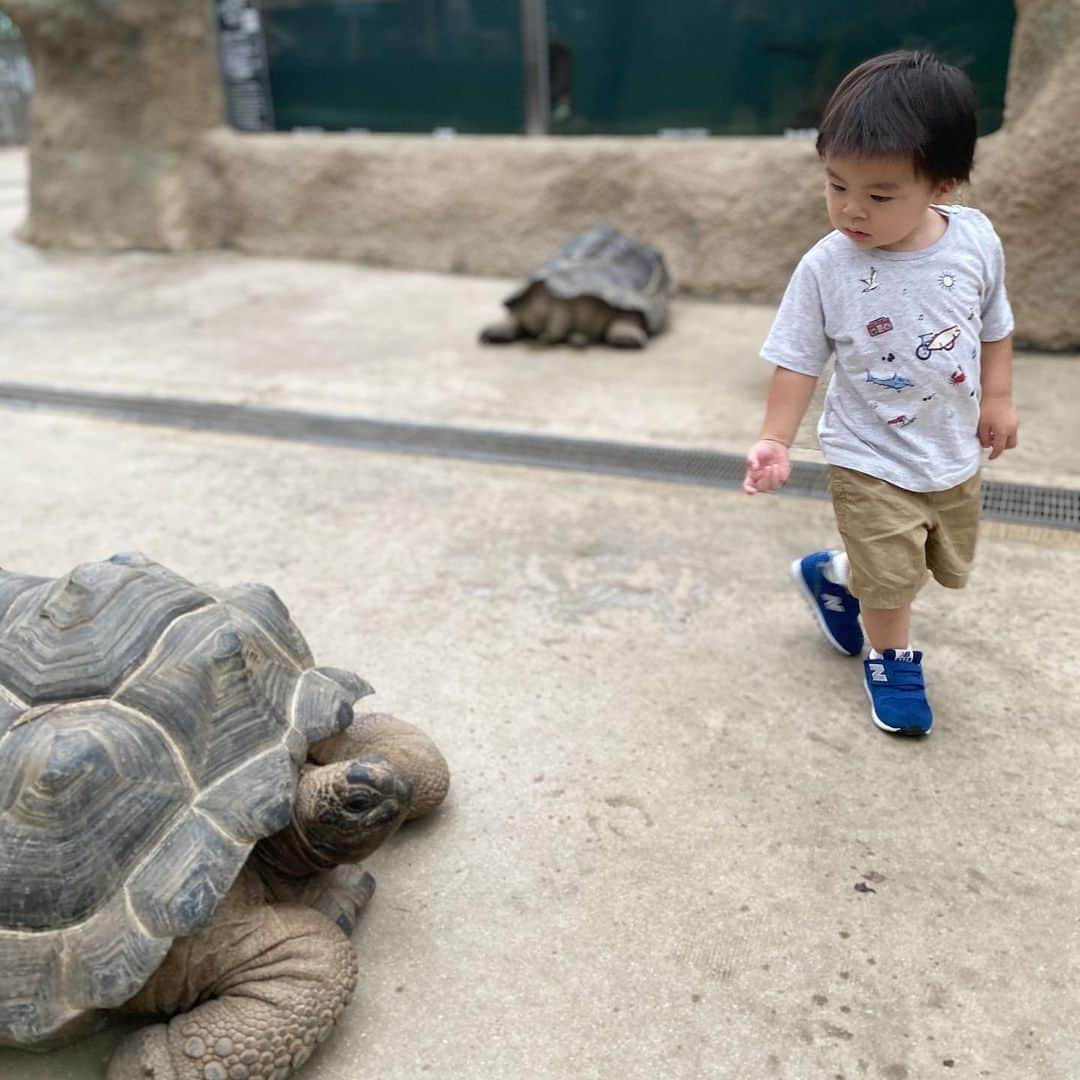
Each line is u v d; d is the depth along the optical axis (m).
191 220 7.56
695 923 1.83
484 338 5.21
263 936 1.56
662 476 3.63
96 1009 1.46
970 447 2.13
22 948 1.46
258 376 4.80
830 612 2.54
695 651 2.62
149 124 7.46
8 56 19.98
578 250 5.34
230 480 3.68
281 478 3.69
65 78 7.48
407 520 3.36
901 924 1.82
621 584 2.94
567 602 2.85
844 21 5.45
